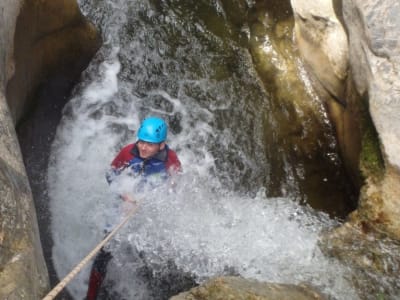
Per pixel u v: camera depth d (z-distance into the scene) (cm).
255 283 312
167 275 409
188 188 459
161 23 581
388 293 348
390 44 352
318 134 484
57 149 477
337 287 362
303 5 470
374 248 369
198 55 562
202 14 584
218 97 536
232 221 438
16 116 402
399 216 367
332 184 457
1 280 233
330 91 470
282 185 470
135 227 421
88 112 519
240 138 508
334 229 402
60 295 375
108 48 562
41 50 446
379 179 380
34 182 427
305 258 393
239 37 560
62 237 413
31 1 403
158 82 552
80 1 578
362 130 400
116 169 421
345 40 424
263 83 526
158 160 414
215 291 293
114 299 403
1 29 354
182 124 527
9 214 255
